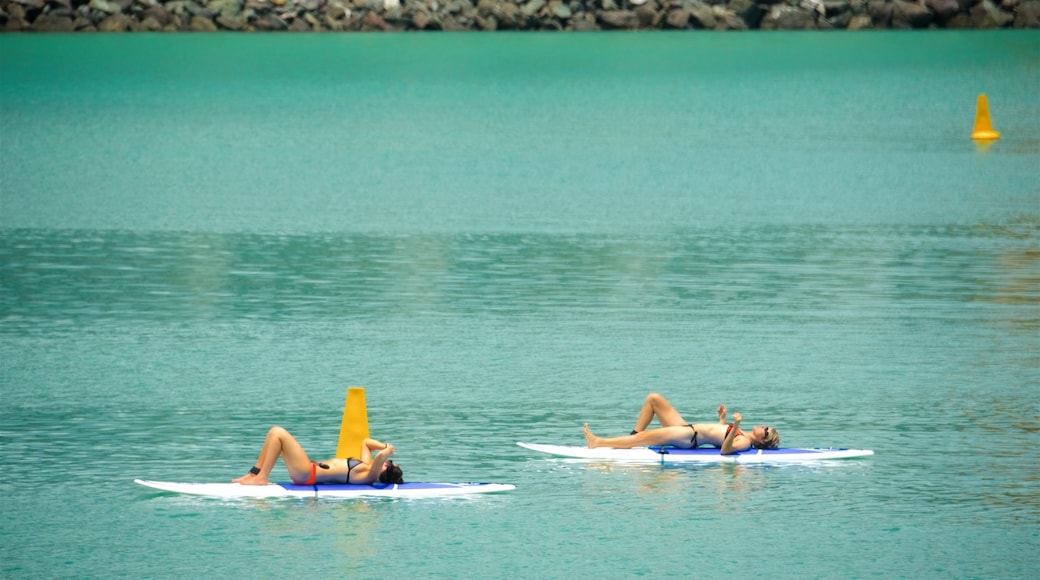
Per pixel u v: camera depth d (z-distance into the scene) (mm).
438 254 84625
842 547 39500
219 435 49312
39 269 79062
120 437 49000
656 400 48281
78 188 112875
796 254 84938
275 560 38281
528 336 64438
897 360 60156
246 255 83875
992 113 174375
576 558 38656
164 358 59844
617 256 84125
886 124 163375
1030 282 76500
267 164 128875
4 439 48656
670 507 42719
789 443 48938
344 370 58188
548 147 142500
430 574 37438
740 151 139000
